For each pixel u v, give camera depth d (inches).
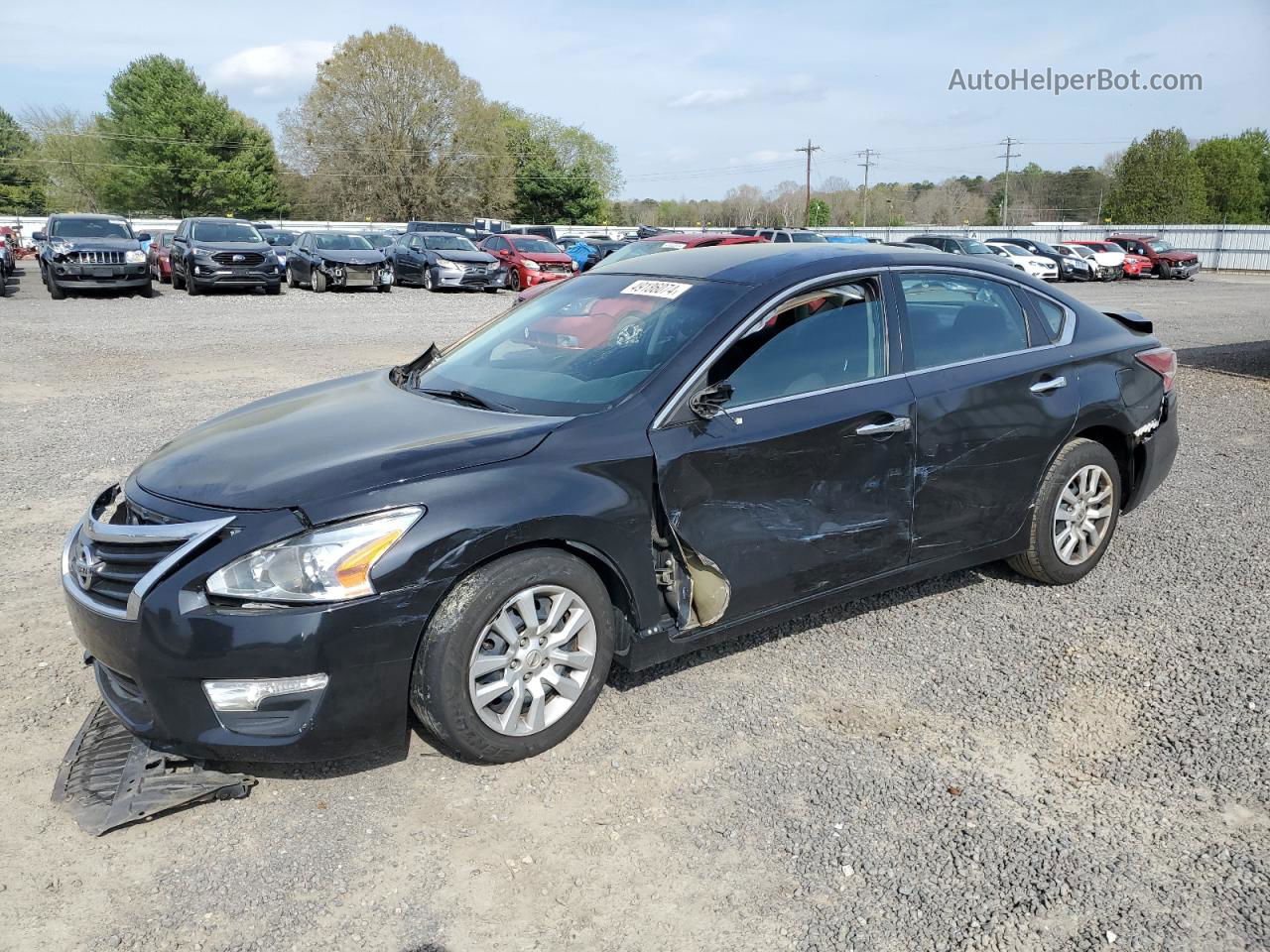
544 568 121.4
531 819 114.4
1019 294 175.3
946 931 96.8
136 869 105.0
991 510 166.7
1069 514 179.8
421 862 106.8
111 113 2878.9
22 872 104.0
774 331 144.4
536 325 162.6
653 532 131.0
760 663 154.2
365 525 111.2
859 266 155.9
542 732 125.6
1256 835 112.1
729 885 103.7
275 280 842.2
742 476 136.4
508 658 121.5
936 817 115.2
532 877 104.7
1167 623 169.8
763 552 140.4
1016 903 100.7
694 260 165.5
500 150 2721.5
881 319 155.0
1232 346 564.1
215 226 860.6
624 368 140.0
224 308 729.6
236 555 108.7
